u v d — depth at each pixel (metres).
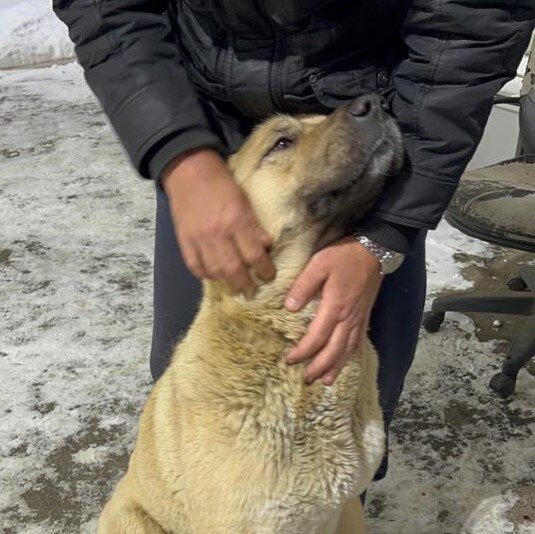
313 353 1.75
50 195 5.13
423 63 1.68
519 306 3.38
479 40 1.63
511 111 4.66
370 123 1.70
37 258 4.35
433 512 2.63
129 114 1.75
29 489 2.80
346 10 1.77
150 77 1.76
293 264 1.75
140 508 2.11
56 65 8.01
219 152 1.73
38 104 6.89
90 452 2.96
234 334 1.81
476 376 3.29
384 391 2.22
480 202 3.07
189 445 1.86
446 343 3.50
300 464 1.83
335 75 1.85
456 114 1.68
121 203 4.98
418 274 2.12
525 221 2.92
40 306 3.89
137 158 1.73
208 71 1.95
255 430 1.80
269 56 1.85
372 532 2.57
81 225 4.71
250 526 1.83
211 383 1.83
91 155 5.75
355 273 1.72
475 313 3.71
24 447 2.99
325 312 1.71
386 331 2.14
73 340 3.61
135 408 3.17
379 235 1.73
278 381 1.80
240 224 1.63
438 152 1.71
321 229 1.75
